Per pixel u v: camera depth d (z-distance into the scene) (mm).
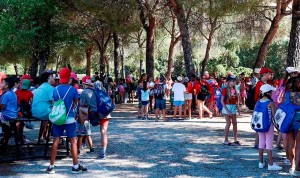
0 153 8383
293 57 11359
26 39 17109
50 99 7684
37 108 7602
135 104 22266
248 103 8477
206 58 24516
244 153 8453
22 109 8625
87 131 8438
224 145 9375
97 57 44562
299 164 6621
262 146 7117
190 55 16781
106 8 17484
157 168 7223
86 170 7004
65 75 6793
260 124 6898
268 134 6996
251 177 6578
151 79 17594
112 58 42406
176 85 14547
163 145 9406
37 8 17125
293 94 6680
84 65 47688
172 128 12227
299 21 11297
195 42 27062
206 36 26672
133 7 17469
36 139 10141
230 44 27859
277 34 22984
